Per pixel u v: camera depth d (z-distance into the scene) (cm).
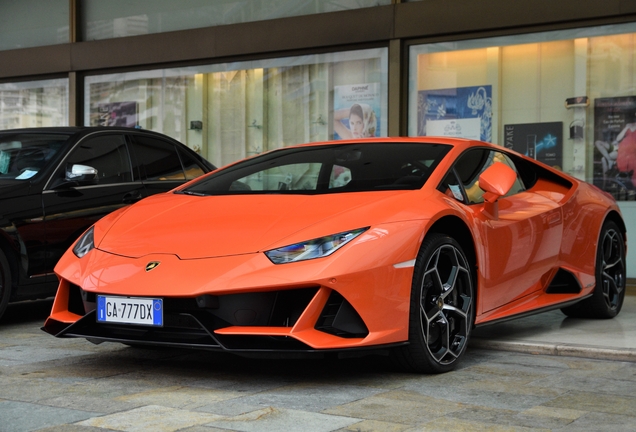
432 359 313
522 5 659
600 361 353
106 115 876
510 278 376
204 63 823
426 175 345
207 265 290
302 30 757
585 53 652
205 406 259
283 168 375
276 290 283
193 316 285
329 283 280
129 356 356
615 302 483
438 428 235
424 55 711
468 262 341
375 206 311
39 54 897
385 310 293
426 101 711
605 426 240
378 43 730
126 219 346
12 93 924
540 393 286
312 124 770
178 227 321
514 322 466
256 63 796
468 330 338
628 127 642
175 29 838
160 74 847
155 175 536
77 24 885
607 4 630
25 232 448
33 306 568
